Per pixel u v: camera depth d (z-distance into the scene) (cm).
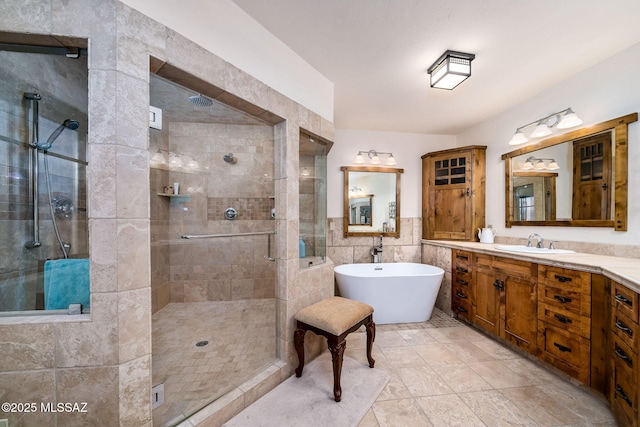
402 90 233
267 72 158
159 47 107
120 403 98
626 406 121
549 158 229
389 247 350
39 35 92
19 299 108
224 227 248
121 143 98
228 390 140
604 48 173
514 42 167
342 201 345
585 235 201
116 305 97
